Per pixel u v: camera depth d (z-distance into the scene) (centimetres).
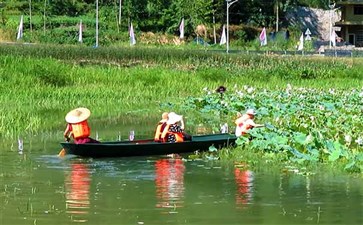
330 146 2320
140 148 2483
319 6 14175
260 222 1586
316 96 4303
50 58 5597
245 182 2014
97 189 1928
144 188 1947
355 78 6334
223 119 3672
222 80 5666
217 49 10744
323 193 1872
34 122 3228
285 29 12888
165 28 12188
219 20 12694
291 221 1598
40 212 1672
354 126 2727
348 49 10575
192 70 5934
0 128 3073
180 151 2539
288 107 3691
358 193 1870
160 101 4484
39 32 11044
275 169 2211
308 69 6241
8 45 6906
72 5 12488
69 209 1698
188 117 3734
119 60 6338
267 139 2483
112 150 2438
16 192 1889
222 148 2586
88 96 4506
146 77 5250
